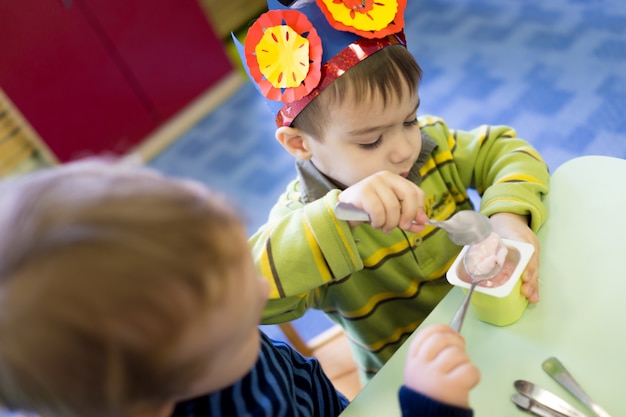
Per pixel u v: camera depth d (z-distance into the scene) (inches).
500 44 87.0
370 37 27.7
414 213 26.4
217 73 110.0
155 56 100.3
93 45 92.1
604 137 66.4
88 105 94.7
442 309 25.7
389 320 36.7
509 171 31.6
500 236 27.0
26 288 13.6
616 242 25.9
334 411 29.0
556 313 23.9
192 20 103.7
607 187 29.0
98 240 13.6
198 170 94.6
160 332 14.1
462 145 36.2
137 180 15.6
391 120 28.9
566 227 27.7
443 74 86.7
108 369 14.0
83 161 18.2
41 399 14.8
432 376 19.3
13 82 85.7
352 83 27.9
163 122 104.6
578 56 78.1
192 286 14.4
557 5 88.2
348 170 31.0
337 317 37.6
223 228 15.6
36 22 85.0
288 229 29.0
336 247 28.1
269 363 24.3
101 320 13.5
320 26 28.2
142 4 96.0
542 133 70.4
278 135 32.5
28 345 13.8
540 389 21.1
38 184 15.2
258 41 29.5
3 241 14.0
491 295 22.5
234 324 16.2
